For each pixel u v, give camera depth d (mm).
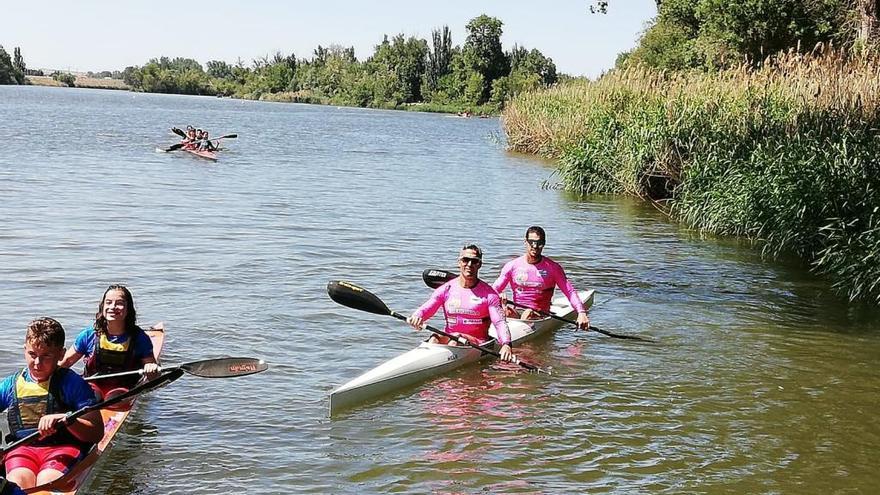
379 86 136125
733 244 16344
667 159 20438
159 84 171125
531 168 31688
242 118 71125
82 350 7414
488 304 9117
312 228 16688
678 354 9586
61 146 33344
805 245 14625
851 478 6605
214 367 6836
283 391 8039
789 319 11094
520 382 8555
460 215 19141
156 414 7375
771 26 33312
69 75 199375
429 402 7934
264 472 6387
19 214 16766
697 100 21328
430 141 48750
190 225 16469
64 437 5953
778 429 7500
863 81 19000
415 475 6414
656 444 7102
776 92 20422
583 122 28547
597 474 6512
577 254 15094
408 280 12617
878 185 13812
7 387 5930
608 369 9023
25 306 10445
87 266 12641
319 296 11438
